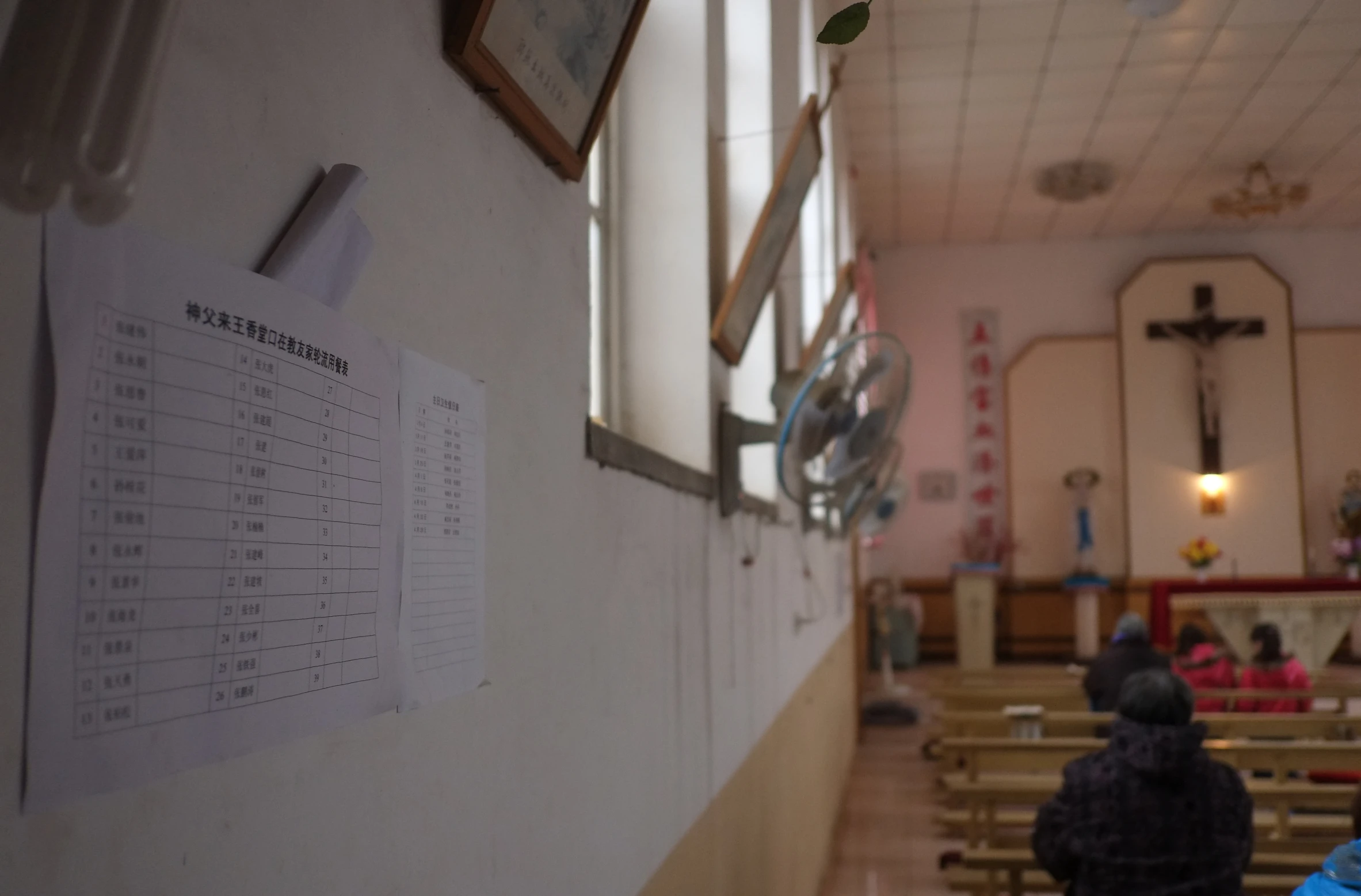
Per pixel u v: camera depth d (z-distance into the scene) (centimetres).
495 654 139
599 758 185
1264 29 895
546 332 163
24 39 57
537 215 161
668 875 233
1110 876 294
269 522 88
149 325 76
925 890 533
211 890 82
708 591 291
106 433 72
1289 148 1162
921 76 975
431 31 124
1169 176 1251
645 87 306
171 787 78
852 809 707
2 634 65
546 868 157
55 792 68
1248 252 1469
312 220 94
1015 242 1516
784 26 471
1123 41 914
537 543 157
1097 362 1474
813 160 355
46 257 68
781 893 415
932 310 1522
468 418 131
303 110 97
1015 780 477
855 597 976
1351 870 183
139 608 74
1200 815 291
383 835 108
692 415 295
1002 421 1497
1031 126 1094
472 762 131
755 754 363
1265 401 1424
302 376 94
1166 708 295
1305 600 1149
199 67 83
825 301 661
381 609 107
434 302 123
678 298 298
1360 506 1362
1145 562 1427
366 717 104
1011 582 1466
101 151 58
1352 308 1449
